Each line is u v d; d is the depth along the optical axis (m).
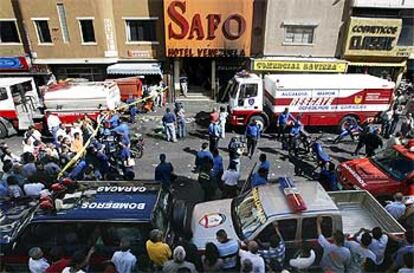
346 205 8.73
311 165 13.27
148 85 23.05
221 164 10.01
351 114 16.16
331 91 15.72
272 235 6.47
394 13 21.41
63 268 5.84
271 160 13.75
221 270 6.03
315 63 21.69
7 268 6.68
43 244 6.66
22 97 16.94
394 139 12.16
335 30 21.62
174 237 7.30
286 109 14.92
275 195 7.63
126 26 22.16
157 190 7.62
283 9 21.00
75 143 12.45
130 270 5.87
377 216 8.03
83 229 6.61
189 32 21.53
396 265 5.95
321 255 6.49
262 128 16.66
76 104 16.14
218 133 13.44
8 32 22.16
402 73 23.11
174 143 15.75
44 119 16.25
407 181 9.27
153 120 19.20
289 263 6.39
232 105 16.50
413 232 6.30
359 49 21.75
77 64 22.48
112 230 6.58
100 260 6.39
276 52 22.22
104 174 11.06
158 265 6.11
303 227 6.84
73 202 7.08
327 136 16.50
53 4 20.56
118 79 21.09
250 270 5.54
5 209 8.23
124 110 18.89
